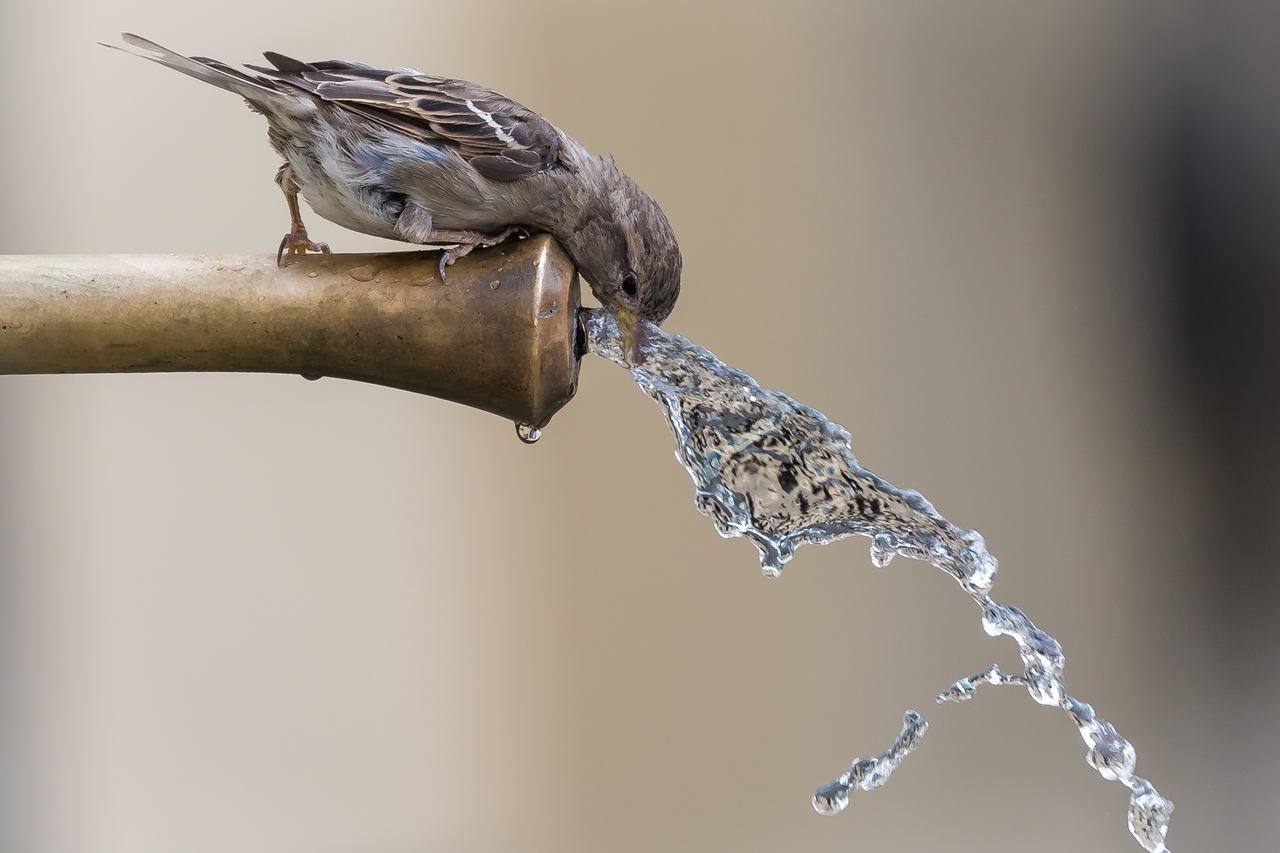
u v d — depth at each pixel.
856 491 3.26
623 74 3.67
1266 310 3.57
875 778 3.30
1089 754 3.27
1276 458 3.58
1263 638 3.55
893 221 3.82
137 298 3.19
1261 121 3.60
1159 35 3.69
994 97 3.85
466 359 3.20
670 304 3.32
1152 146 3.72
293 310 3.19
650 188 3.66
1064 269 3.79
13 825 3.40
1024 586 3.65
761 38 3.76
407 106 3.26
